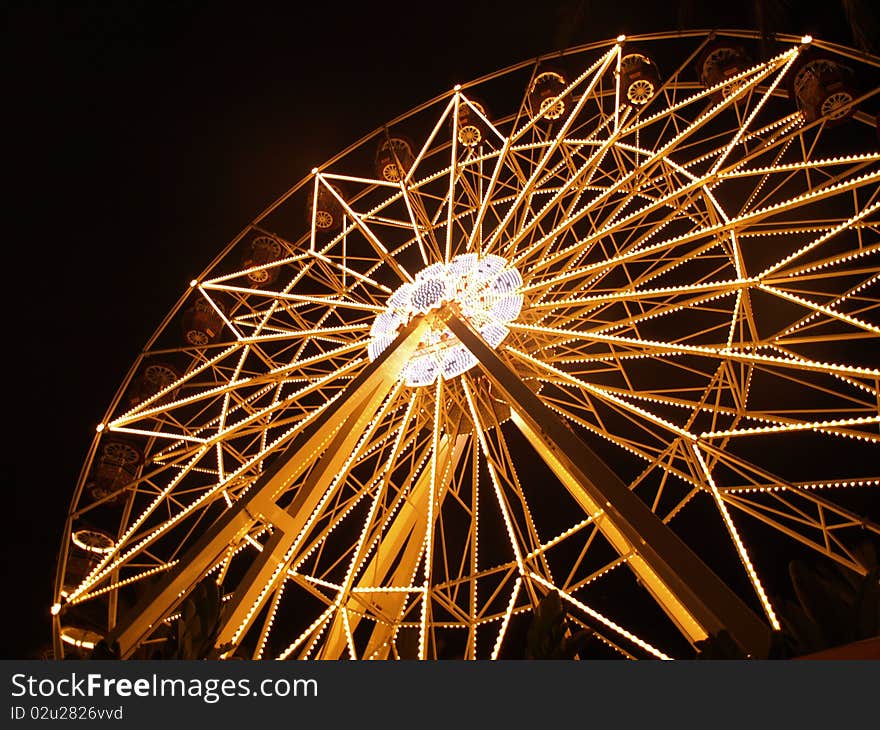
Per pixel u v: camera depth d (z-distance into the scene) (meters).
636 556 12.60
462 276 16.70
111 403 18.56
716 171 14.70
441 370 16.11
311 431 13.78
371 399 14.68
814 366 13.04
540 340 16.47
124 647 11.55
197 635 10.05
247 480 16.97
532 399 12.66
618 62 17.67
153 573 15.73
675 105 17.30
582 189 17.20
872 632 7.38
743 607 9.20
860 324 12.98
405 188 18.72
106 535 16.97
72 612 16.00
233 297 20.53
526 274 16.23
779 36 14.80
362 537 13.68
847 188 13.30
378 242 18.08
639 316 15.45
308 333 17.92
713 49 16.52
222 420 17.62
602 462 11.20
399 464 16.83
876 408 13.03
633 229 17.03
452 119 19.50
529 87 19.20
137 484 16.95
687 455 14.28
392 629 14.77
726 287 14.16
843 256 13.68
